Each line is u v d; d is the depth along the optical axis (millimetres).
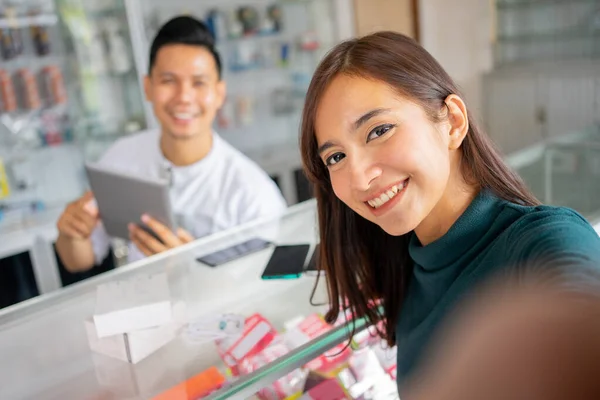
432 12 4199
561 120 3873
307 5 3725
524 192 736
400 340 886
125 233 1722
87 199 1923
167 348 859
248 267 1151
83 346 888
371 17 3965
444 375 508
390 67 648
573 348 373
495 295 612
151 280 954
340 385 871
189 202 1964
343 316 907
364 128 646
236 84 3590
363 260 918
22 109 2867
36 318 994
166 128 1938
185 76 1865
